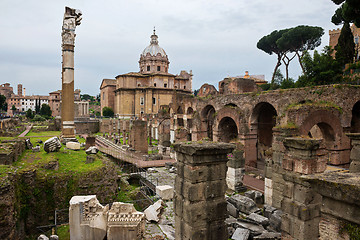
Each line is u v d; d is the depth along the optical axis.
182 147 9.38
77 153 24.06
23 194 14.87
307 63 35.84
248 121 28.16
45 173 16.64
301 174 9.77
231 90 35.78
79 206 12.70
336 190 5.18
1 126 40.50
